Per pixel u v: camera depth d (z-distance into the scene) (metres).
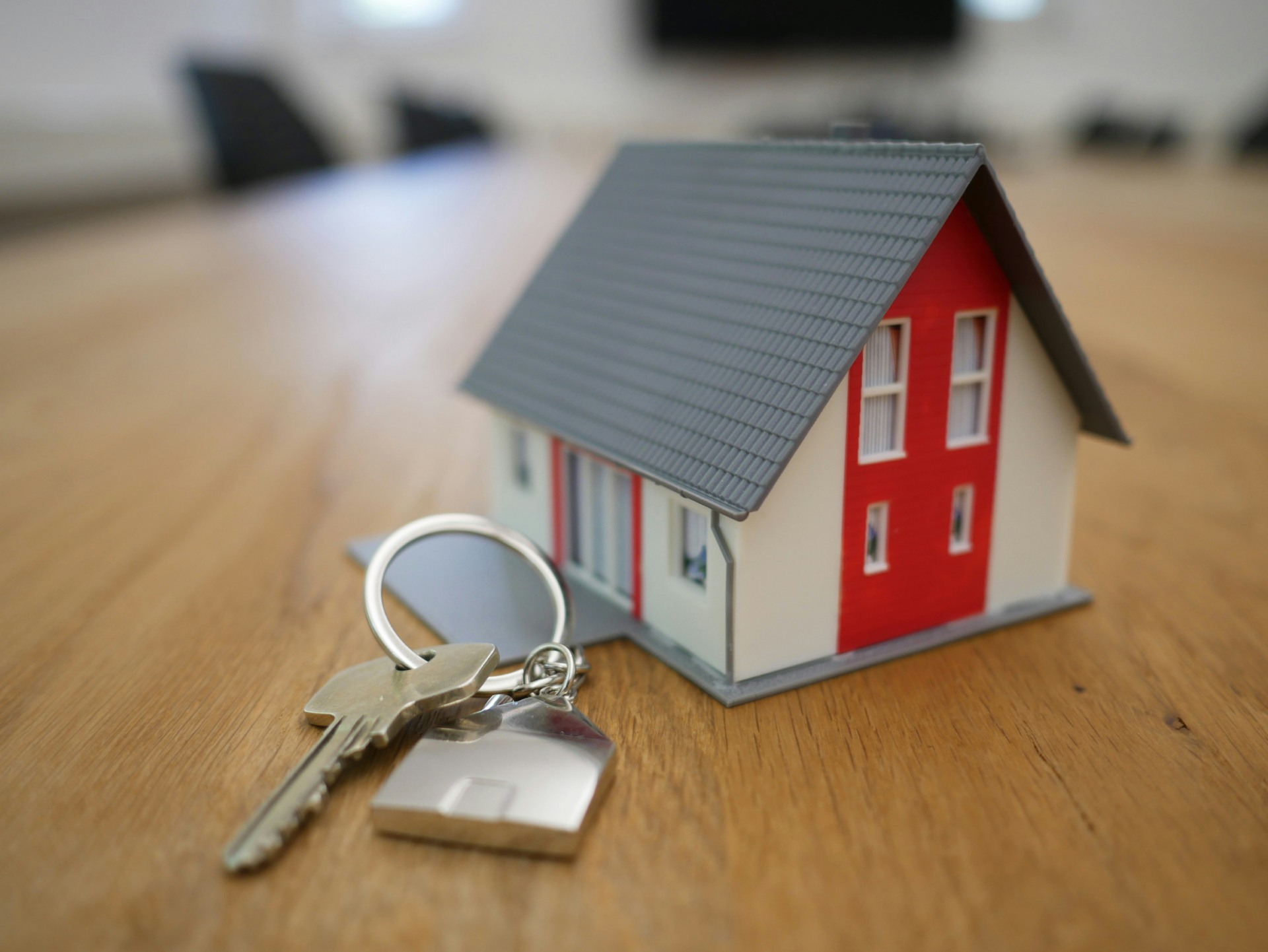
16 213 2.86
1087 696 0.63
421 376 1.49
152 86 3.83
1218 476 1.06
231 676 0.66
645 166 0.90
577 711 0.57
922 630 0.73
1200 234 2.64
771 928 0.43
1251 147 4.37
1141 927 0.43
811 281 0.66
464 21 5.34
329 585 0.80
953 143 0.62
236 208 3.14
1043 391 0.74
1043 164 4.47
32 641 0.71
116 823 0.50
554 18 5.35
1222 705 0.62
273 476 1.08
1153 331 1.71
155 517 0.96
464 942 0.42
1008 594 0.76
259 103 3.69
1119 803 0.52
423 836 0.48
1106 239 2.60
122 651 0.69
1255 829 0.49
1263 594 0.79
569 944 0.42
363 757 0.55
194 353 1.60
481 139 5.03
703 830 0.49
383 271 2.26
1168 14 5.09
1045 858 0.47
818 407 0.59
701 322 0.72
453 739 0.53
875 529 0.70
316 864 0.47
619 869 0.46
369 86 5.34
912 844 0.48
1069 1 5.24
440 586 0.78
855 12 5.19
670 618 0.69
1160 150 4.62
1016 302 0.70
